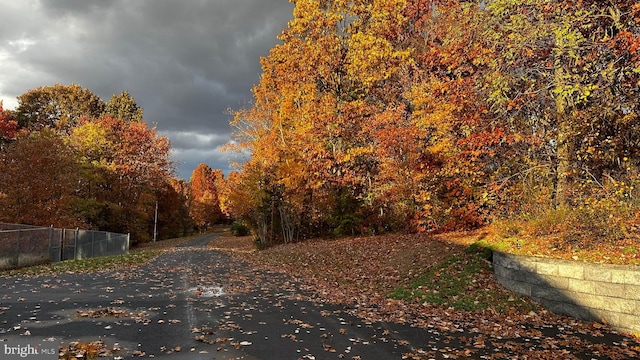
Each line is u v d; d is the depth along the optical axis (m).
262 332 6.96
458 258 12.01
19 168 24.75
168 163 45.66
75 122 50.75
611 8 9.82
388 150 19.55
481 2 12.00
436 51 17.48
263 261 19.72
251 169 28.12
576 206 11.39
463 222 17.55
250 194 28.33
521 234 11.35
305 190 26.42
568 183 12.39
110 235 27.31
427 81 18.98
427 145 18.28
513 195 14.34
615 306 7.32
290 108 26.61
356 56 22.41
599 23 10.09
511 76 11.17
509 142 12.71
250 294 10.62
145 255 24.06
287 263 17.98
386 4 21.92
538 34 9.96
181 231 65.12
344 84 26.22
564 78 9.84
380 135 19.56
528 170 12.62
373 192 21.98
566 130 11.88
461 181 17.38
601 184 11.27
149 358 5.57
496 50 11.16
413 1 21.86
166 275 14.41
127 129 44.12
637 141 11.05
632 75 9.89
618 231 8.77
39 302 8.97
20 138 27.70
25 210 24.67
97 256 24.39
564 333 7.11
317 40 25.30
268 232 31.59
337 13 24.92
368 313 8.55
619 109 10.61
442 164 17.86
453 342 6.58
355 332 7.08
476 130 13.80
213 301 9.53
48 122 51.00
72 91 52.12
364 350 6.12
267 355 5.81
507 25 10.35
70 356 5.54
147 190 46.09
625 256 7.80
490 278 10.22
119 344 6.12
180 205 65.94
